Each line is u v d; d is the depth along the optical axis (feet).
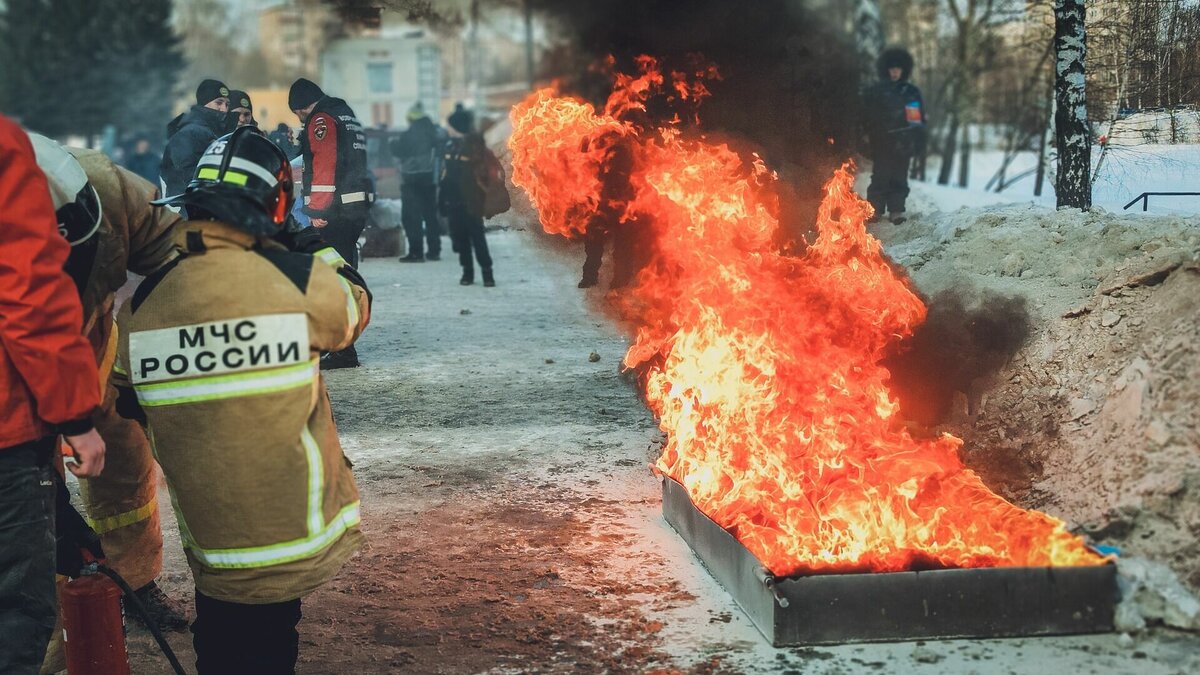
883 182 41.16
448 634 12.41
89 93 181.78
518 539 15.40
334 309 9.66
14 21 182.70
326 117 26.37
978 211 24.76
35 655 9.50
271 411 9.39
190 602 13.60
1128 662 10.82
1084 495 13.64
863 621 11.50
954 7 75.87
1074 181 24.29
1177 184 23.58
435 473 18.76
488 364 27.89
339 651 12.05
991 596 11.44
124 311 9.70
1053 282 18.62
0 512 9.13
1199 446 12.60
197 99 28.27
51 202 8.92
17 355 8.66
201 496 9.50
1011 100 71.20
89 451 9.22
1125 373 14.55
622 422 21.89
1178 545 12.12
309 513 9.65
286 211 10.50
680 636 12.04
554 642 12.09
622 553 14.73
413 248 52.49
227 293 9.39
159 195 11.38
